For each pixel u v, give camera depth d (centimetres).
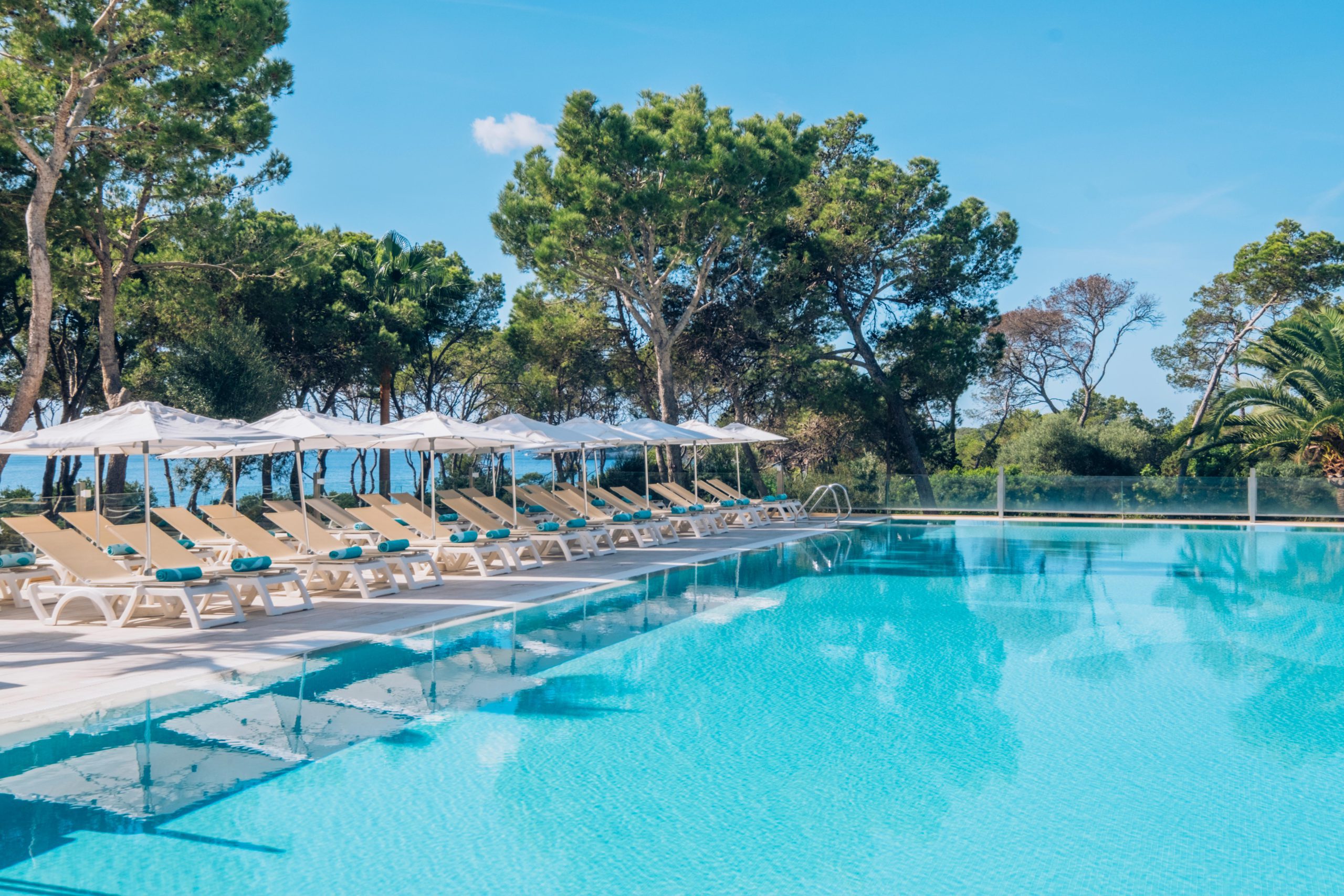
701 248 2188
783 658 781
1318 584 1227
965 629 913
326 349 2428
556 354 2652
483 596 1038
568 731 574
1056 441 2528
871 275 2608
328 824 427
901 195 2497
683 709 626
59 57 1298
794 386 2544
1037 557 1527
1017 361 4056
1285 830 426
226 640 785
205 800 455
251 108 1589
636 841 412
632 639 850
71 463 2384
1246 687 691
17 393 1409
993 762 523
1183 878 376
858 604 1050
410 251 2722
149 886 362
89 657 721
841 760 526
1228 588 1192
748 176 1958
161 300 2161
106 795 460
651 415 2839
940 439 2952
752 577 1266
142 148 1550
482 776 495
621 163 1964
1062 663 770
